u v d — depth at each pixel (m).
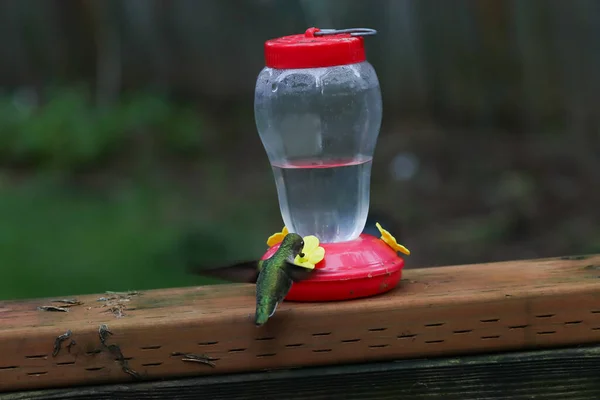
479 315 2.61
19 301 2.87
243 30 18.95
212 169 15.09
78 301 2.85
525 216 11.26
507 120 15.73
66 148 15.50
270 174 14.66
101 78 18.84
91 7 19.06
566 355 2.63
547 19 15.15
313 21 18.00
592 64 14.73
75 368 2.56
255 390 2.59
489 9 15.75
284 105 3.00
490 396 2.62
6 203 12.77
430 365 2.61
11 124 15.99
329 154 3.08
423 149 14.80
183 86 19.22
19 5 19.30
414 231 11.24
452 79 16.53
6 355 2.54
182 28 19.14
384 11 17.19
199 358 2.58
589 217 11.12
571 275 2.81
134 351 2.56
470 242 10.73
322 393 2.60
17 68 19.39
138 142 16.02
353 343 2.60
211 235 10.74
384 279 2.67
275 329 2.58
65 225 11.37
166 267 9.33
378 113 3.12
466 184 12.91
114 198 13.16
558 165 13.16
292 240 2.69
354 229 3.06
